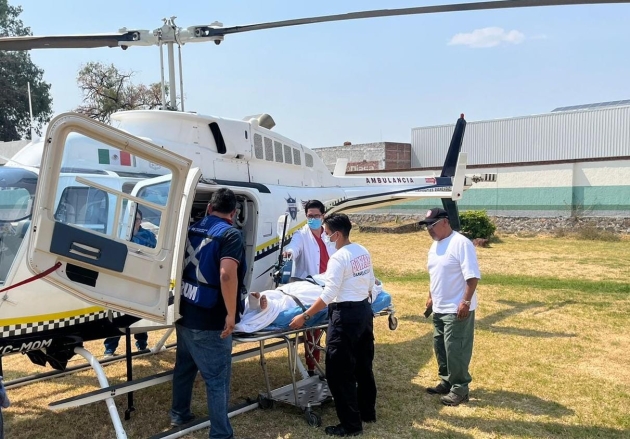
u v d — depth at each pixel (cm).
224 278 349
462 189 945
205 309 361
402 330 727
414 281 1120
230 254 354
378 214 2567
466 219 1778
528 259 1409
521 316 793
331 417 452
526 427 431
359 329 406
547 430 427
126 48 581
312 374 534
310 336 507
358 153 3481
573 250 1588
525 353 619
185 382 415
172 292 364
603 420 444
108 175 399
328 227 418
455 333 468
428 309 528
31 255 297
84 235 315
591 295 946
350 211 828
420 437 414
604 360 595
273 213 561
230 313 353
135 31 557
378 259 1444
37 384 530
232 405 475
